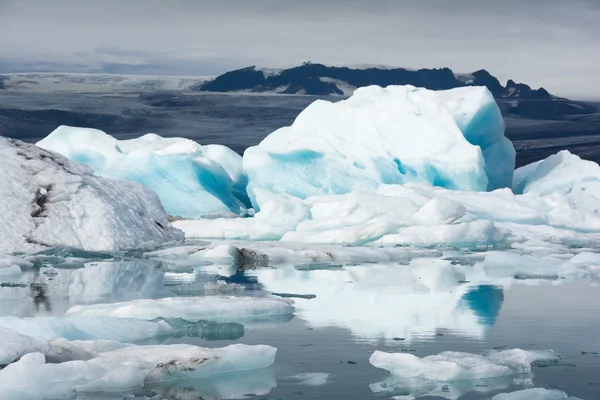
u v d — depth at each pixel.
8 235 12.50
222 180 22.94
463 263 12.64
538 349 6.13
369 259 13.09
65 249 12.42
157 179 21.30
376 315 7.47
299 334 6.57
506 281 10.28
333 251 13.33
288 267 11.79
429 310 7.81
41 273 10.54
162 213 15.38
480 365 5.34
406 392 4.94
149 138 23.56
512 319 7.36
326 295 8.78
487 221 16.38
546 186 22.00
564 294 9.05
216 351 5.38
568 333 6.74
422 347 6.15
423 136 21.47
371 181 20.92
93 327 6.21
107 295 8.60
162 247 13.88
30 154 14.16
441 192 19.55
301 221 17.66
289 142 22.03
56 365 4.86
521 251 14.98
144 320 6.58
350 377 5.27
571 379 5.26
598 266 11.77
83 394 4.85
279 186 21.41
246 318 7.25
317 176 21.41
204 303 7.30
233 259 12.45
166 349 5.42
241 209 23.05
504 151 23.38
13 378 4.68
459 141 21.33
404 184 20.09
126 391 4.93
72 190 13.52
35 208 13.09
